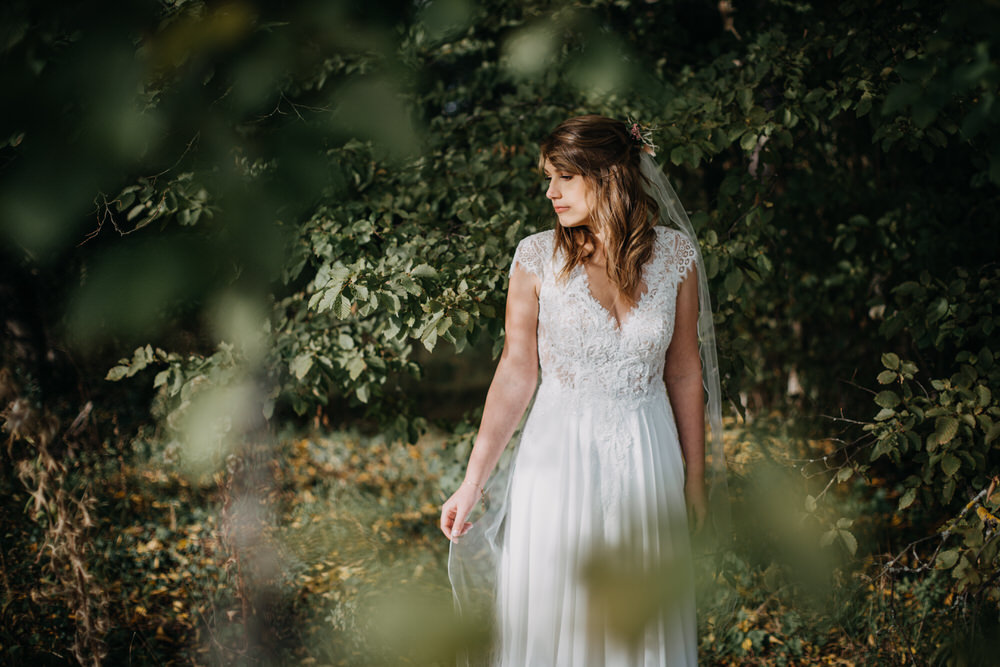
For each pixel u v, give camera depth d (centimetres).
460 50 421
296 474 538
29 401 277
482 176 338
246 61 143
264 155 166
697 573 275
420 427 367
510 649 217
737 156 432
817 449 347
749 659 317
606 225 207
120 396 384
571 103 381
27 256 232
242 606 295
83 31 133
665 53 410
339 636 310
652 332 208
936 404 284
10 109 135
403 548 435
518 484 219
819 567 87
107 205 189
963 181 425
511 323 217
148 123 142
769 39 308
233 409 263
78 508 288
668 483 214
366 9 173
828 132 455
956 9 132
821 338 566
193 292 160
